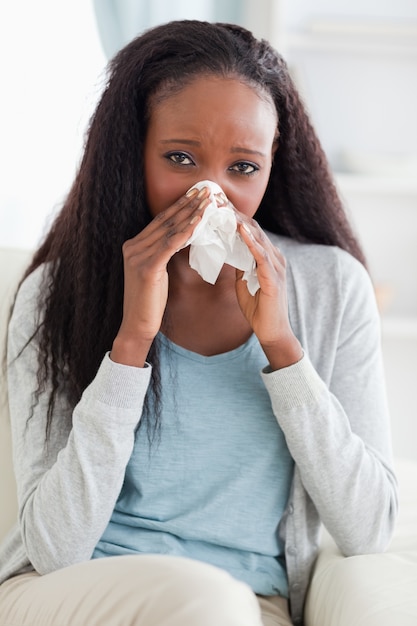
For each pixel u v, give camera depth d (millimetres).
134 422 1449
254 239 1456
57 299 1624
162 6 3039
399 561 1475
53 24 3135
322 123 3301
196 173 1474
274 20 3029
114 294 1583
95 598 1227
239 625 1123
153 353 1546
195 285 1576
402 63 3297
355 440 1517
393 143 3324
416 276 3410
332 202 1771
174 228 1424
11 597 1382
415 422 3447
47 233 1809
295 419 1478
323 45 3150
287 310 1561
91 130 1600
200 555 1534
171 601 1153
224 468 1550
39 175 3182
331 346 1622
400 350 3420
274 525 1564
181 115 1454
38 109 3160
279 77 1593
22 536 1485
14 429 1583
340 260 1689
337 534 1531
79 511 1436
